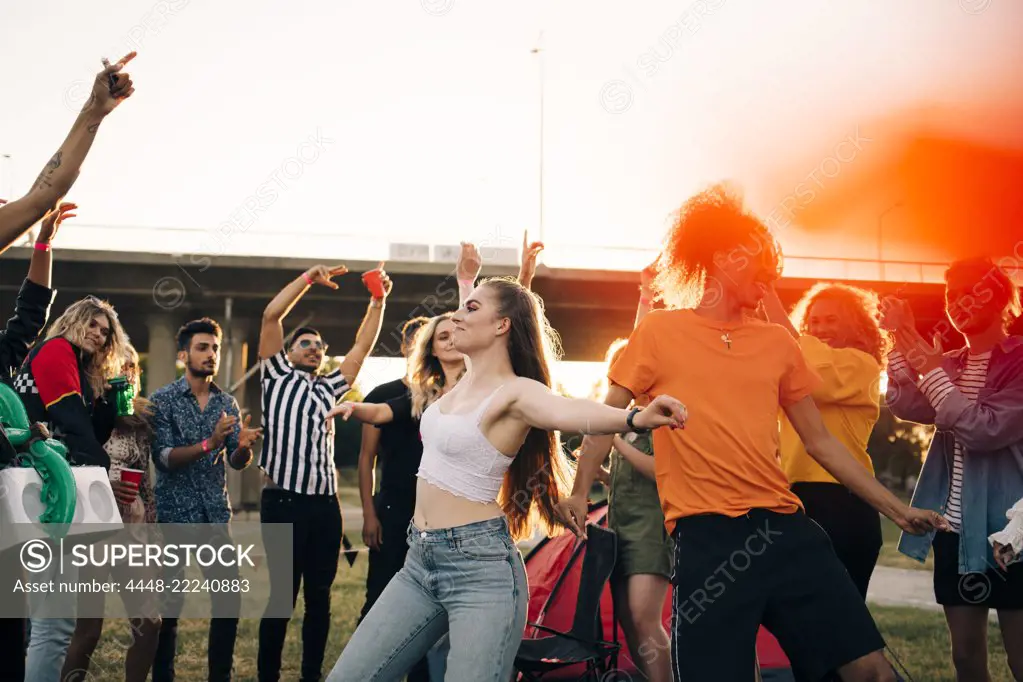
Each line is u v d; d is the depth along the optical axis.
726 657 2.96
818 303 4.43
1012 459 3.76
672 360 3.20
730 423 3.12
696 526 3.08
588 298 34.66
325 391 5.29
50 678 3.82
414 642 3.08
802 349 4.14
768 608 3.04
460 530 2.98
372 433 5.31
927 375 3.79
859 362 4.18
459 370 4.99
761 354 3.21
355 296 34.19
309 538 5.12
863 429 4.21
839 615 2.95
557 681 4.78
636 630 4.26
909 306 3.89
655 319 3.28
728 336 3.22
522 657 4.05
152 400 5.26
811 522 3.12
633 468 4.37
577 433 2.90
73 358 4.00
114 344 4.43
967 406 3.68
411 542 3.11
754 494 3.08
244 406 37.59
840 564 3.05
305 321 35.56
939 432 4.02
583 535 3.66
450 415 3.08
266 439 5.16
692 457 3.13
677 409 2.71
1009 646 3.74
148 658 4.61
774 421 3.18
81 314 4.31
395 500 5.06
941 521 3.27
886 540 16.95
